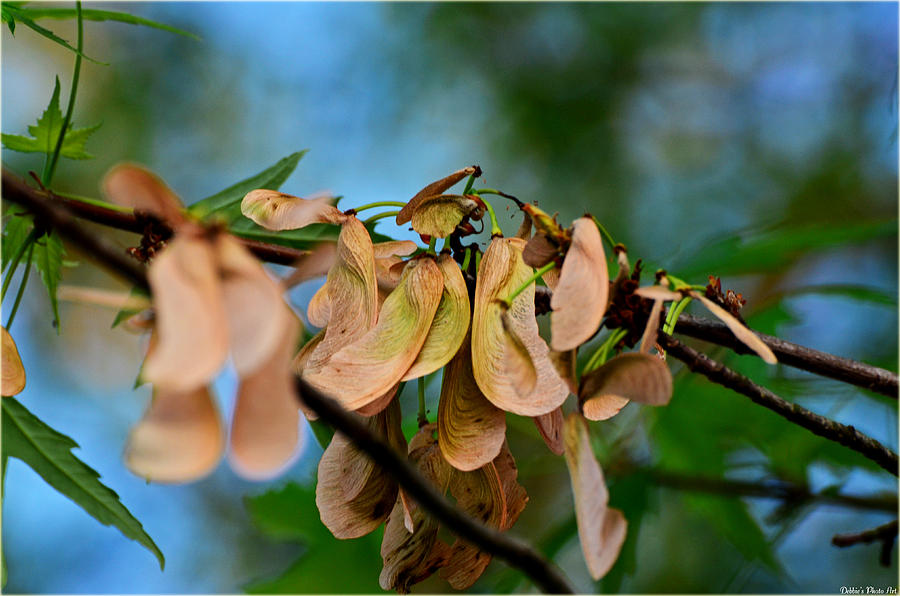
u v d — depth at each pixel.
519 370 0.73
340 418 0.66
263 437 0.65
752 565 1.01
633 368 0.72
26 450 0.79
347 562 0.96
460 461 0.75
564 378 0.72
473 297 0.79
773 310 1.06
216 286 0.65
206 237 0.66
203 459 0.65
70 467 0.79
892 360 1.13
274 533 0.98
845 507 1.00
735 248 1.00
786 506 1.00
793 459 1.01
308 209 0.73
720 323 0.82
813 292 1.05
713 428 1.01
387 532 0.77
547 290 0.81
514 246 0.77
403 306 0.77
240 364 0.65
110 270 0.65
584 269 0.73
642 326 0.75
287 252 0.85
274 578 0.96
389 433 0.77
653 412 1.02
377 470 0.77
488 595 0.95
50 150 0.83
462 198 0.79
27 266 0.81
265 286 0.65
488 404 0.76
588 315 0.73
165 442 0.65
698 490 1.01
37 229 0.81
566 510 1.15
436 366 0.75
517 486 0.78
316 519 0.98
